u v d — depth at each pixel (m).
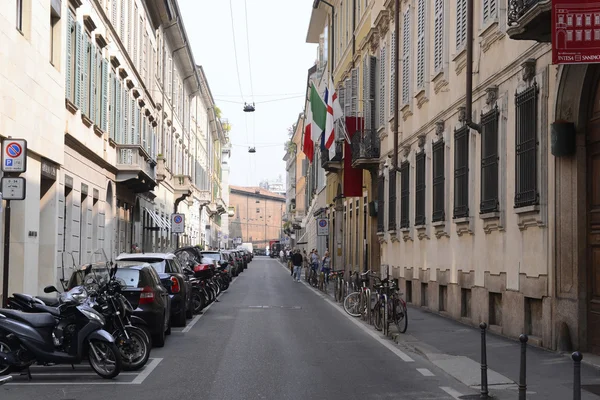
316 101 33.12
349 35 39.72
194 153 71.69
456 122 19.66
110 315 12.22
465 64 18.75
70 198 24.97
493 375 11.34
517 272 15.17
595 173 12.62
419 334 16.64
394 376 11.74
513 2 12.59
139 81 38.91
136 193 39.34
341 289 28.03
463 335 16.38
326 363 13.02
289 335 17.22
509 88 15.68
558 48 10.49
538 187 14.08
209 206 87.38
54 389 10.60
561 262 13.24
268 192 163.12
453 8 19.92
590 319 12.69
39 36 20.25
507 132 15.77
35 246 20.22
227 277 36.38
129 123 36.09
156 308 14.91
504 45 15.91
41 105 20.47
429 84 22.70
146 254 19.41
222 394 10.21
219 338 16.61
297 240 96.00
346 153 34.50
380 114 31.02
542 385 10.52
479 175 17.67
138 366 12.27
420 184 23.48
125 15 34.72
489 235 16.95
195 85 66.69
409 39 25.36
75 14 24.53
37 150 20.11
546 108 13.78
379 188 30.69
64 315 11.34
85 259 27.36
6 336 11.06
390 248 28.77
